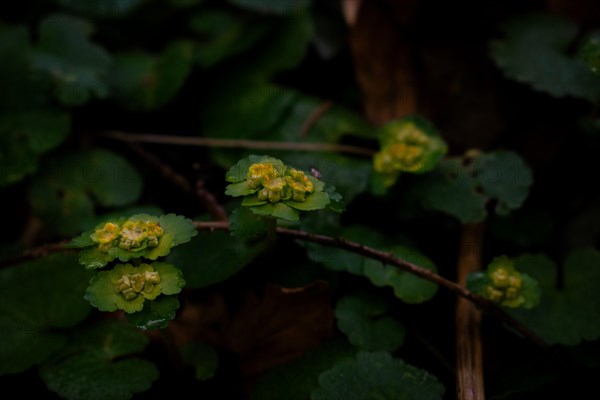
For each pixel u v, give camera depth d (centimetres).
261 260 43
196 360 41
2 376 41
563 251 45
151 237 37
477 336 41
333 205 37
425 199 44
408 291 41
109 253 37
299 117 48
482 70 48
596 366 40
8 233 47
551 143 47
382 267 41
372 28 49
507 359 41
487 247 45
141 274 36
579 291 41
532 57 47
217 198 46
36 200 46
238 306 42
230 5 54
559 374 40
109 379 40
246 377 42
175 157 48
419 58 49
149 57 51
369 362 39
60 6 53
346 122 48
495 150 46
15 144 46
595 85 45
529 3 49
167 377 42
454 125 48
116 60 51
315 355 41
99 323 42
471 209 43
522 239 45
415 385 39
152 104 49
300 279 42
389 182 43
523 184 44
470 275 40
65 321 42
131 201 46
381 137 44
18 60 48
